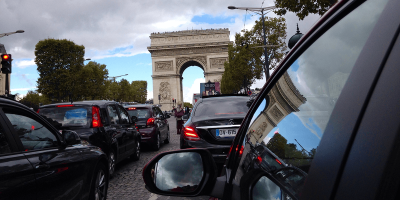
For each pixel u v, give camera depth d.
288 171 1.34
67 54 54.84
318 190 0.97
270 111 1.87
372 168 0.76
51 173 3.44
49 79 53.88
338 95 1.06
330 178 0.92
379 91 0.83
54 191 3.47
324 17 1.42
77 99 57.97
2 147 2.92
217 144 6.49
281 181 1.38
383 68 0.84
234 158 2.25
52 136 3.87
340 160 0.90
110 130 7.80
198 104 7.58
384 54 0.85
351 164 0.85
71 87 54.09
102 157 4.96
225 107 7.26
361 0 1.12
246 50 40.25
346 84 1.01
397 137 0.72
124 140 8.80
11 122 3.18
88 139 6.91
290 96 1.60
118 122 8.86
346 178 0.85
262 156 1.72
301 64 1.55
